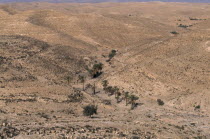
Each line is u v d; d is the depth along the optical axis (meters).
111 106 80.31
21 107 66.94
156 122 61.72
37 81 96.31
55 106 71.56
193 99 82.44
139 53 126.44
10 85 86.38
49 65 115.44
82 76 106.06
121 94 92.06
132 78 100.50
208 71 95.81
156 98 87.50
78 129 45.47
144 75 100.75
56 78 105.94
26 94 79.56
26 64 110.25
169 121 65.75
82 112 69.56
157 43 138.00
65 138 39.62
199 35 127.56
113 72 111.69
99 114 68.50
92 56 140.25
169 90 90.25
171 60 107.44
